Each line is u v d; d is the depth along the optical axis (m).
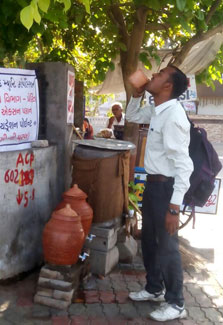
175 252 3.22
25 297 3.45
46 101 4.42
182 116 3.01
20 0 3.02
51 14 3.34
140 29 4.95
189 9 3.74
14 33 3.78
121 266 4.29
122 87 7.04
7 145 3.67
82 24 5.38
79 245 3.28
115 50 5.40
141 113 3.62
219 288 3.95
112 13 5.02
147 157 3.24
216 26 4.88
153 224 3.30
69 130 4.58
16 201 3.63
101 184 3.81
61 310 3.30
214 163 3.30
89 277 3.86
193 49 5.92
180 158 2.98
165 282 3.30
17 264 3.71
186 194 3.25
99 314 3.29
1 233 3.47
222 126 21.77
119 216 4.08
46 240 3.25
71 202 3.58
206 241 5.41
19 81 3.78
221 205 7.57
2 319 3.12
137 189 4.72
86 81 7.25
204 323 3.29
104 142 4.13
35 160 3.87
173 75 3.11
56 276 3.31
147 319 3.28
